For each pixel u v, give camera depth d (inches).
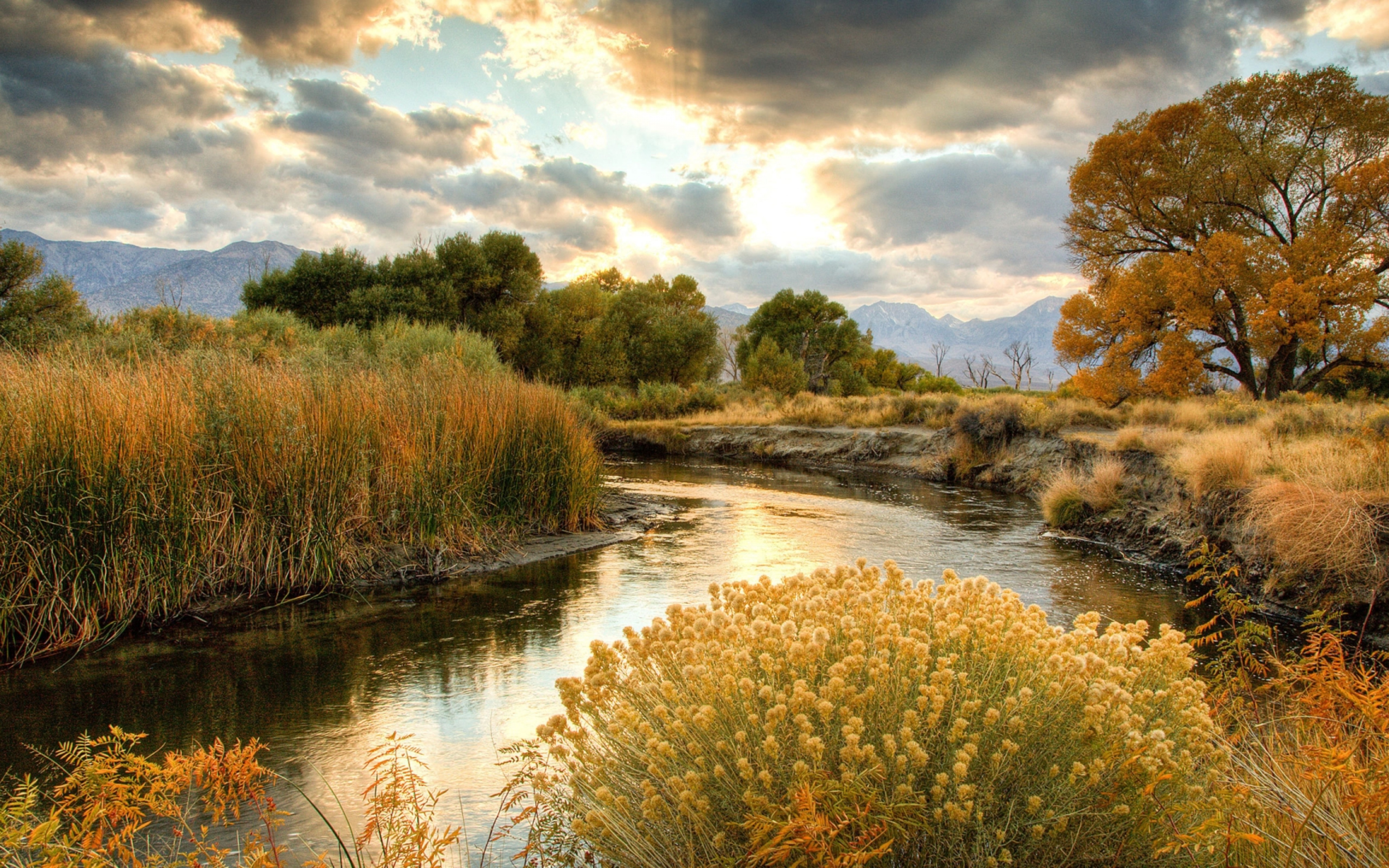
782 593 125.2
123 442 232.4
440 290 1184.8
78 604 213.9
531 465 389.4
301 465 280.2
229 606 253.0
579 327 1528.1
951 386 1847.9
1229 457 331.6
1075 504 416.5
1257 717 131.6
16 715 165.5
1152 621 243.9
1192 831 79.0
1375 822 81.4
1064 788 80.8
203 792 130.5
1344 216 901.2
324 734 156.9
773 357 1502.2
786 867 75.2
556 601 264.8
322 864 94.0
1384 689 105.5
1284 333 840.9
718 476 730.2
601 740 98.8
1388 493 254.5
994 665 94.4
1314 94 926.4
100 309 626.5
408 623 239.0
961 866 77.6
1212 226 1003.9
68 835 96.5
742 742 84.1
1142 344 948.0
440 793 111.2
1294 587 256.5
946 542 386.3
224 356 350.3
